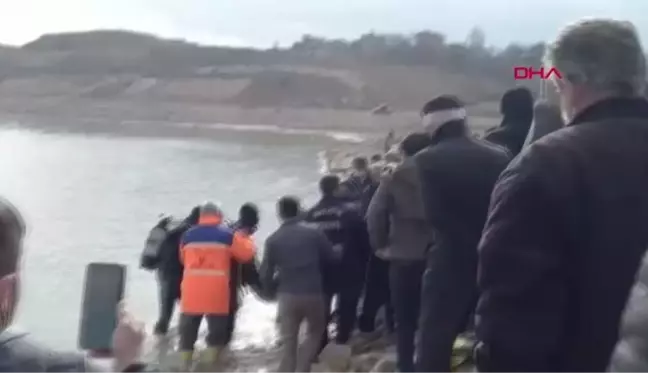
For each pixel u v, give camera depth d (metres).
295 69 141.00
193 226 9.59
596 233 3.01
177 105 136.12
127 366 2.96
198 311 9.24
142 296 12.82
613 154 3.07
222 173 43.59
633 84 3.17
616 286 3.00
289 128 111.25
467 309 5.73
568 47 3.20
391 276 6.98
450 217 5.68
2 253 2.56
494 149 5.76
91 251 18.56
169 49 157.75
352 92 128.00
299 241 8.25
